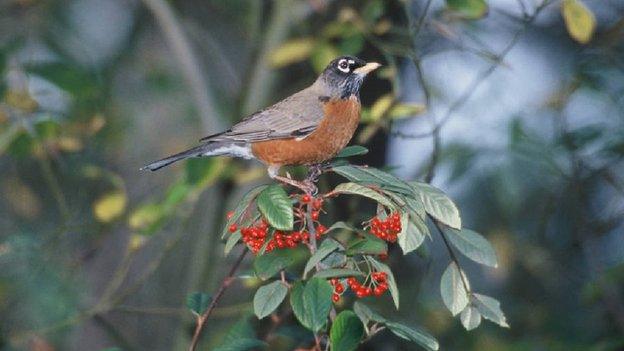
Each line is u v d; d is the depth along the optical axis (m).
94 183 14.59
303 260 9.86
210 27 16.75
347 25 10.71
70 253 14.05
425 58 11.14
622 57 12.34
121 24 16.22
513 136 11.15
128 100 15.73
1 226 14.54
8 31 12.81
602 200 13.50
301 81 12.38
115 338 11.80
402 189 6.68
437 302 13.50
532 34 13.31
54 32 12.99
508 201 11.16
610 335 13.34
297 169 11.35
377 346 12.41
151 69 15.55
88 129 12.38
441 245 14.70
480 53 10.30
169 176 15.37
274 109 9.97
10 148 11.44
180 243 14.62
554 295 14.34
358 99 10.12
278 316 9.80
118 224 12.86
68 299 13.57
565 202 13.23
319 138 9.88
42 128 11.29
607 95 11.88
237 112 12.37
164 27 12.55
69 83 11.13
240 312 11.41
